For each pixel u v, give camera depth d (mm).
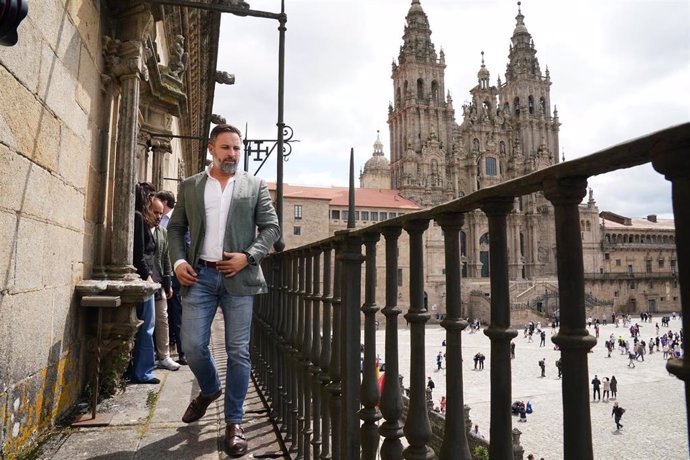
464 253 70812
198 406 3986
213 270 3695
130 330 4969
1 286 2920
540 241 76312
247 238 3787
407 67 79000
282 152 7027
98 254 5180
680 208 866
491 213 1440
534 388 28844
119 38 5465
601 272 78125
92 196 5035
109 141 5355
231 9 6215
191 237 3766
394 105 84000
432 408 13219
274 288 5074
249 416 4613
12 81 3033
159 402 4840
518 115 85188
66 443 3619
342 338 2703
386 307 2227
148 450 3555
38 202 3512
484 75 83750
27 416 3373
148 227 6160
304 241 63531
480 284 67062
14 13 2107
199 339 3645
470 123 80438
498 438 1357
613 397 27688
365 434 2428
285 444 3795
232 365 3650
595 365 38062
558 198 1163
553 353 42562
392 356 2191
